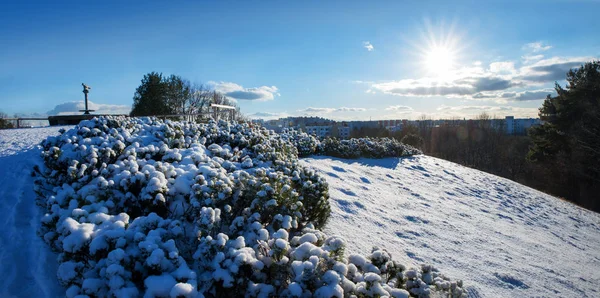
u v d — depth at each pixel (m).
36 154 6.77
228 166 5.66
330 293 2.72
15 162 6.36
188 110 30.50
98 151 5.06
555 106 29.14
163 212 4.06
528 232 9.05
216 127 8.41
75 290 2.72
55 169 4.98
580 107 26.34
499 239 7.68
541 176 32.41
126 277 2.68
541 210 12.26
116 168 4.66
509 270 6.01
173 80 26.94
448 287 3.68
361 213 6.85
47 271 3.52
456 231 7.36
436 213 8.34
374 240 5.77
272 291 2.98
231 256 2.97
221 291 2.97
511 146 47.97
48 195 4.66
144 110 24.06
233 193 4.29
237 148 7.37
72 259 3.05
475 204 10.45
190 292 2.54
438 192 10.71
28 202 4.84
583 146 24.98
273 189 4.20
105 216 3.42
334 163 10.98
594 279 6.70
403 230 6.63
